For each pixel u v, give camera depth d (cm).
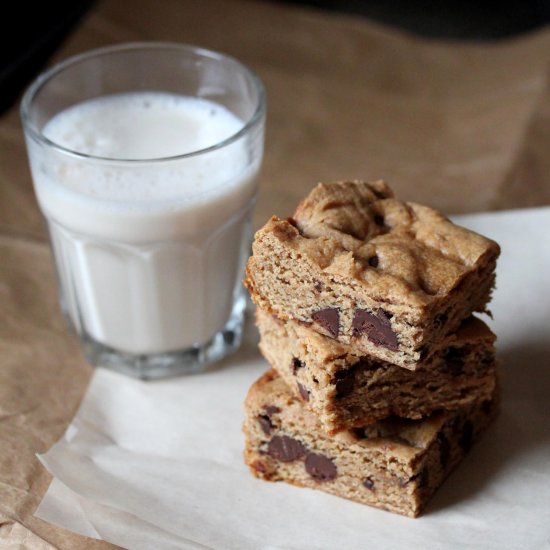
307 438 50
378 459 49
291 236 49
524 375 55
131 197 51
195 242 53
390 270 48
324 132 68
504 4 85
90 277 54
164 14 73
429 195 64
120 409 54
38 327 57
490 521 49
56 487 50
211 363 56
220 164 52
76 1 74
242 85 54
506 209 63
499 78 72
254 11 75
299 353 50
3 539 49
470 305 50
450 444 51
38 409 54
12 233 61
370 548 49
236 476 51
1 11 72
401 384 50
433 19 84
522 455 52
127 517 49
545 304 57
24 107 53
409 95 71
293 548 49
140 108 55
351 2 86
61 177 52
